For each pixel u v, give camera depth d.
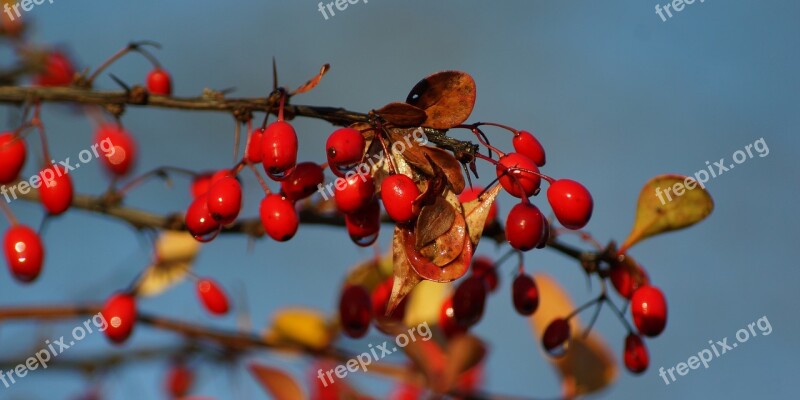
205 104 1.11
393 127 1.09
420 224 1.08
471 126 1.09
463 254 1.08
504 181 1.09
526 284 1.13
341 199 1.09
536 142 1.10
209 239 1.11
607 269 1.13
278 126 1.09
